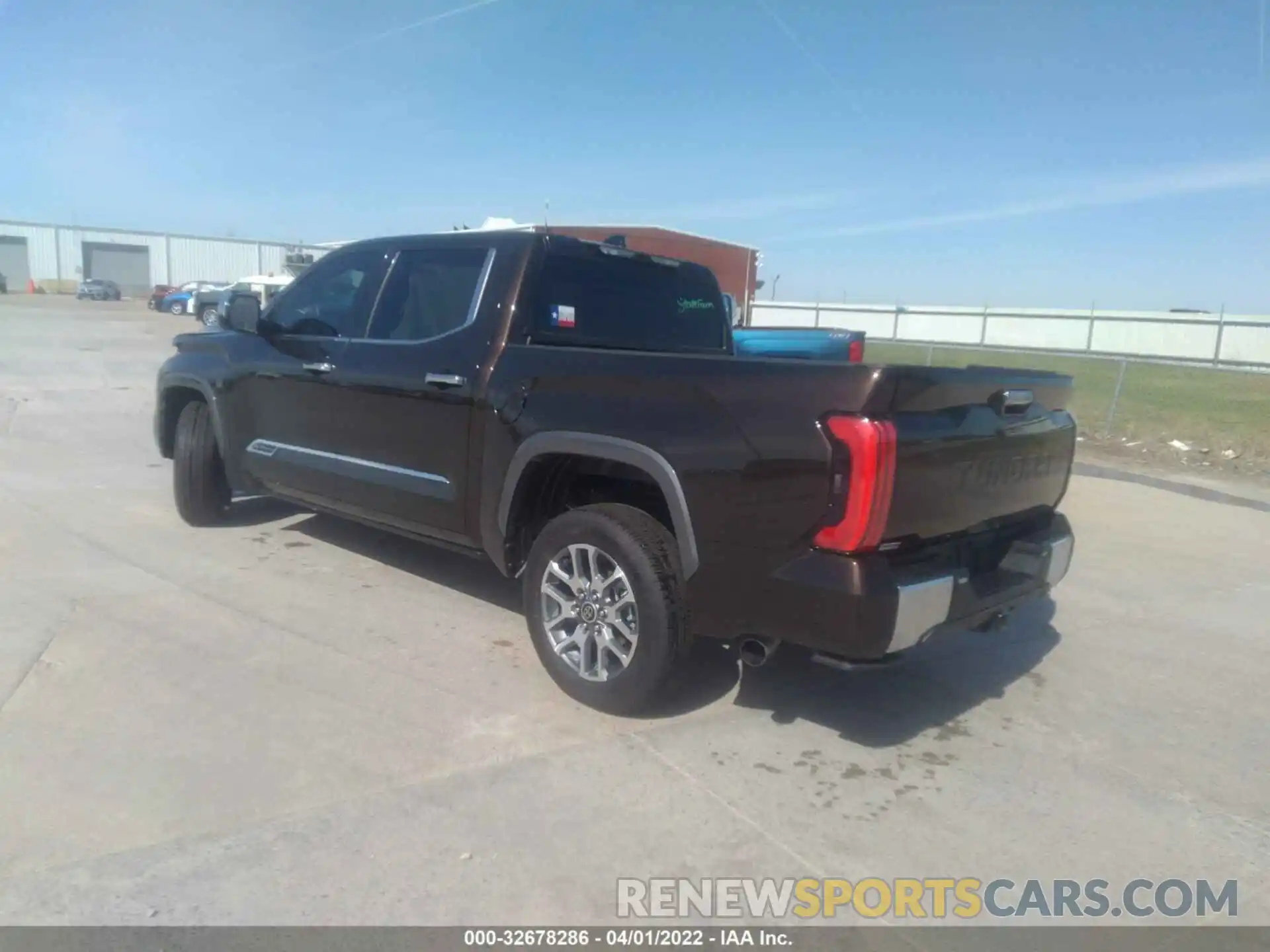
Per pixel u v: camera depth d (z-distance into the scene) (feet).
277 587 17.52
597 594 12.76
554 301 14.98
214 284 153.99
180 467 20.75
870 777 11.71
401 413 15.55
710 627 11.89
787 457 10.83
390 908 8.80
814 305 126.93
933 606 10.93
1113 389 68.69
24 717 12.01
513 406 13.71
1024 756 12.53
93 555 18.94
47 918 8.43
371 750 11.66
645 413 12.20
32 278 236.63
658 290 16.93
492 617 16.42
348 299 17.26
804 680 14.58
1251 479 33.53
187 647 14.52
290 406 17.89
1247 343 103.81
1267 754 12.92
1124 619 18.38
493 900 9.01
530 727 12.46
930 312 122.72
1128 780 12.03
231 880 9.06
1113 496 30.83
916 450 10.77
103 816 9.98
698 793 11.08
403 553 19.95
